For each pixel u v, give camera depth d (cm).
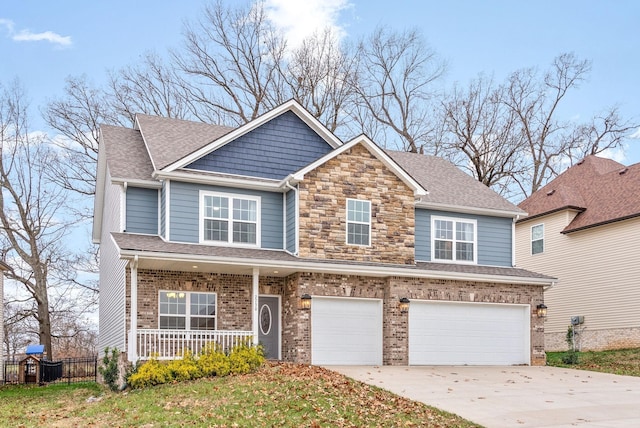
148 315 1864
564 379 1833
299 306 1938
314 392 1382
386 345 2042
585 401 1466
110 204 2327
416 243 2294
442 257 2333
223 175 2045
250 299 2011
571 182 3241
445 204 2325
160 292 1895
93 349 4609
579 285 2853
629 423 1230
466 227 2400
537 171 4031
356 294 2031
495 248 2438
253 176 2128
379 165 2152
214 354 1698
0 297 2498
